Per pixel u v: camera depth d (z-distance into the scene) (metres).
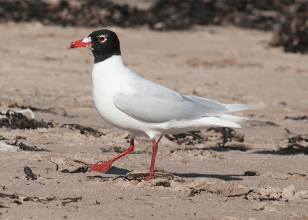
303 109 18.66
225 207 9.12
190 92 19.84
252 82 22.00
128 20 32.41
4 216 8.17
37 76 20.75
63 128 14.04
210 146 13.66
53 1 33.41
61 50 25.53
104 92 10.05
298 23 29.30
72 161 11.16
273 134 15.22
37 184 9.68
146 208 8.85
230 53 27.05
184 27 32.56
